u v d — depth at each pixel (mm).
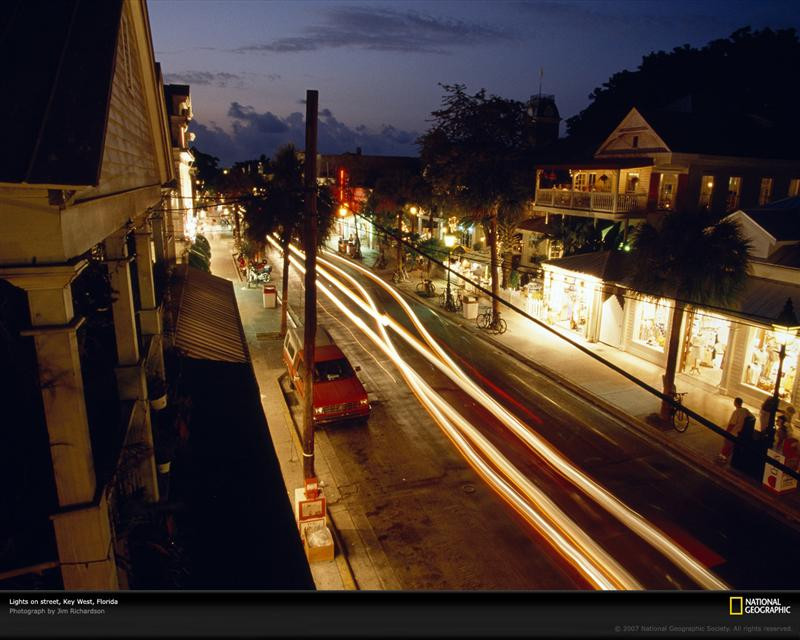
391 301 31297
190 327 11445
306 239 10117
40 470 4477
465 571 9852
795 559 10133
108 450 4836
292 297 32062
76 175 3215
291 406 16812
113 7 3994
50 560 4148
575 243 30750
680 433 14984
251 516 6512
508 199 24828
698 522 11219
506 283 32500
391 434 14969
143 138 6699
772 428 12961
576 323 24750
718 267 14250
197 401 8695
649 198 27750
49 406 3896
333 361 16328
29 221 3488
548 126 48312
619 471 13195
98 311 6020
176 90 21812
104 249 5852
